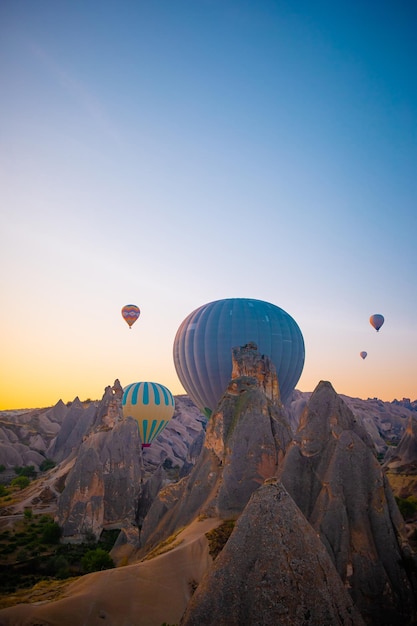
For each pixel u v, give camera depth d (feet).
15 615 70.69
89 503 148.77
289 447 94.84
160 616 72.43
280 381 196.03
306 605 44.98
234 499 100.83
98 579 80.23
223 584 48.08
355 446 85.10
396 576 71.26
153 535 114.73
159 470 177.47
